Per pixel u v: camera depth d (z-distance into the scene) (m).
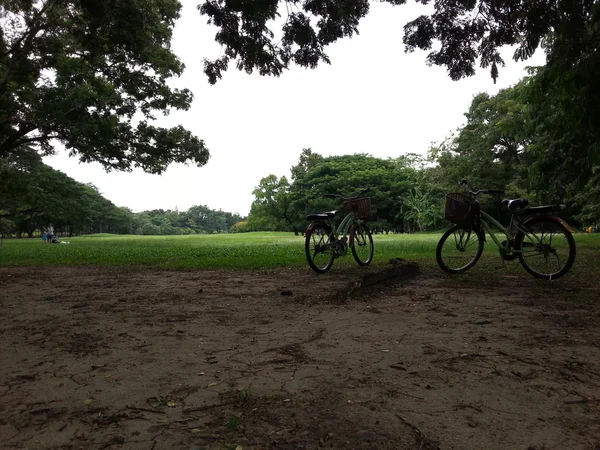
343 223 7.42
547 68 7.39
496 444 1.68
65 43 16.30
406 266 6.25
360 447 1.66
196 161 22.00
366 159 68.44
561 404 2.04
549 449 1.65
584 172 9.36
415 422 1.86
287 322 3.72
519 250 5.98
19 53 14.71
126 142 20.52
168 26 19.53
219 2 6.86
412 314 3.95
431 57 7.04
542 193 10.26
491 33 6.52
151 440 1.74
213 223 146.38
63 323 3.84
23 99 17.20
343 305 4.39
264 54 7.33
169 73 20.50
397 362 2.63
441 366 2.55
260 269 7.88
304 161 69.88
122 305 4.65
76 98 16.81
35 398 2.18
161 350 2.97
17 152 28.12
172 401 2.12
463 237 6.58
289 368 2.55
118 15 11.73
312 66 7.59
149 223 119.69
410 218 57.56
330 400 2.09
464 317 3.80
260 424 1.86
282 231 63.56
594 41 6.31
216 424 1.87
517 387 2.24
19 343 3.21
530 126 9.62
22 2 13.47
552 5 5.80
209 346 3.04
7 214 44.91
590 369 2.48
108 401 2.13
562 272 5.74
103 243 25.88
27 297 5.28
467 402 2.06
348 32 7.13
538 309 4.09
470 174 41.44
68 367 2.65
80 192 49.06
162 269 8.33
